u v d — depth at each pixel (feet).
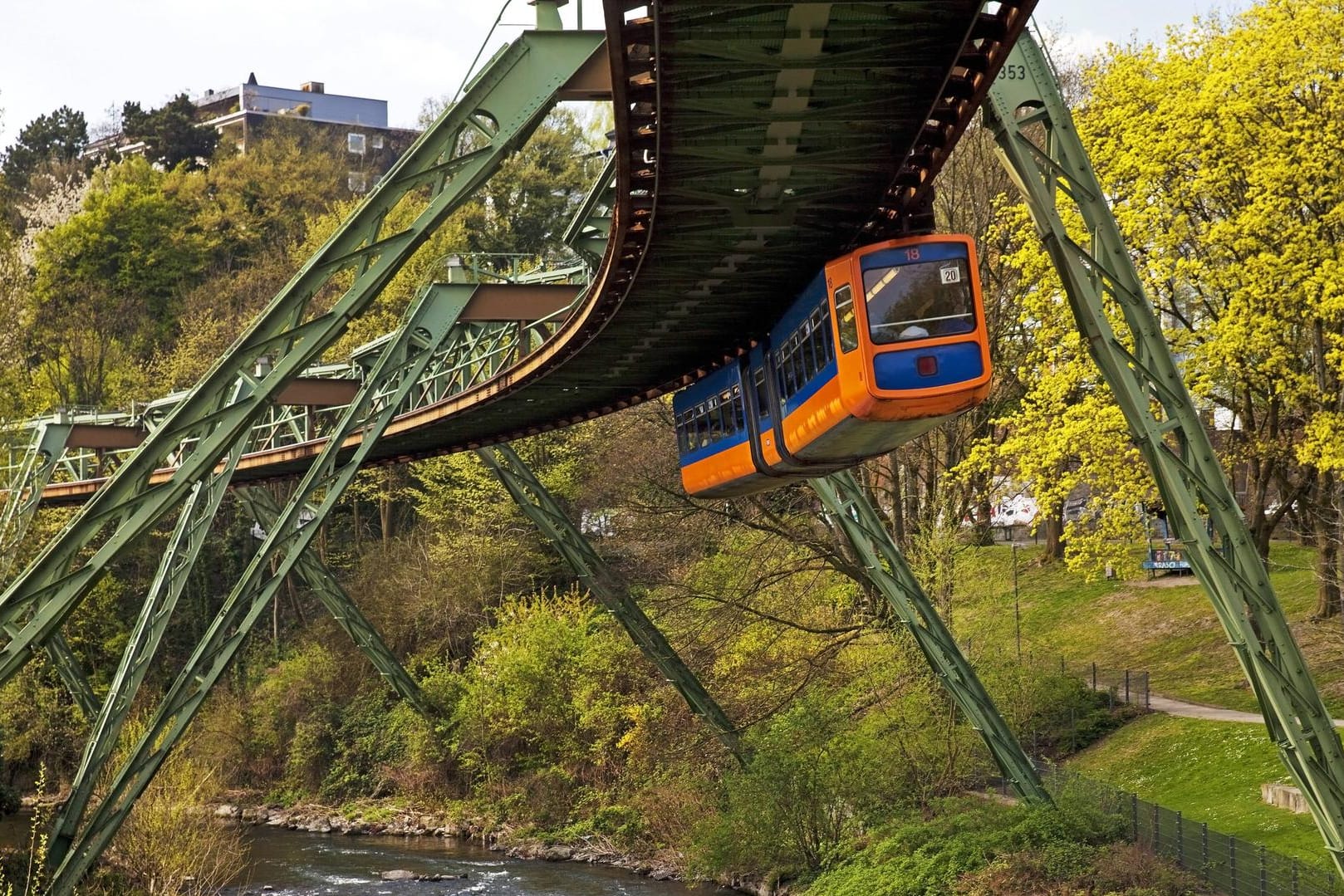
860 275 81.25
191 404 81.56
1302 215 129.39
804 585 164.04
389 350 120.37
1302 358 133.08
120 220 345.92
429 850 173.17
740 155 70.90
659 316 105.81
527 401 140.97
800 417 96.37
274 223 363.76
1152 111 135.33
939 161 74.84
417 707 204.23
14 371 188.96
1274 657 77.66
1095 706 153.38
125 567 267.18
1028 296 138.51
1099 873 96.37
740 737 154.20
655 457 184.44
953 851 108.27
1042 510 138.82
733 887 137.28
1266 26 130.00
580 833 171.01
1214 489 78.07
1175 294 145.18
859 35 59.67
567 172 338.13
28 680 220.23
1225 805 113.19
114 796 101.96
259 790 216.54
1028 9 58.29
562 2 78.79
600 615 199.82
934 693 135.44
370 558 252.83
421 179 78.13
